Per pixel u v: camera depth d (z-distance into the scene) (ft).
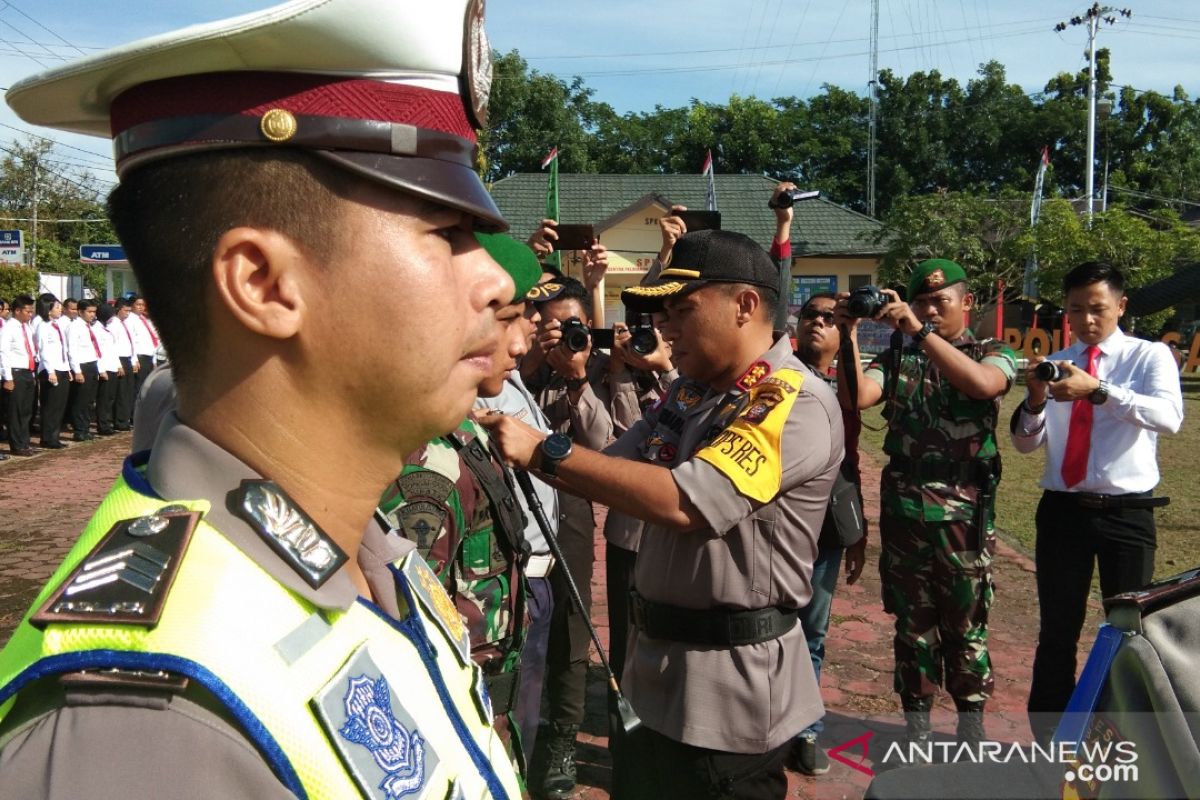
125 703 2.05
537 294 11.69
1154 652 3.41
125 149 2.56
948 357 10.76
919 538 11.19
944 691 13.37
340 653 2.49
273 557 2.45
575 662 10.52
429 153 2.57
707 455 6.59
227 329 2.53
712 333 7.38
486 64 2.83
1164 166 117.08
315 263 2.49
